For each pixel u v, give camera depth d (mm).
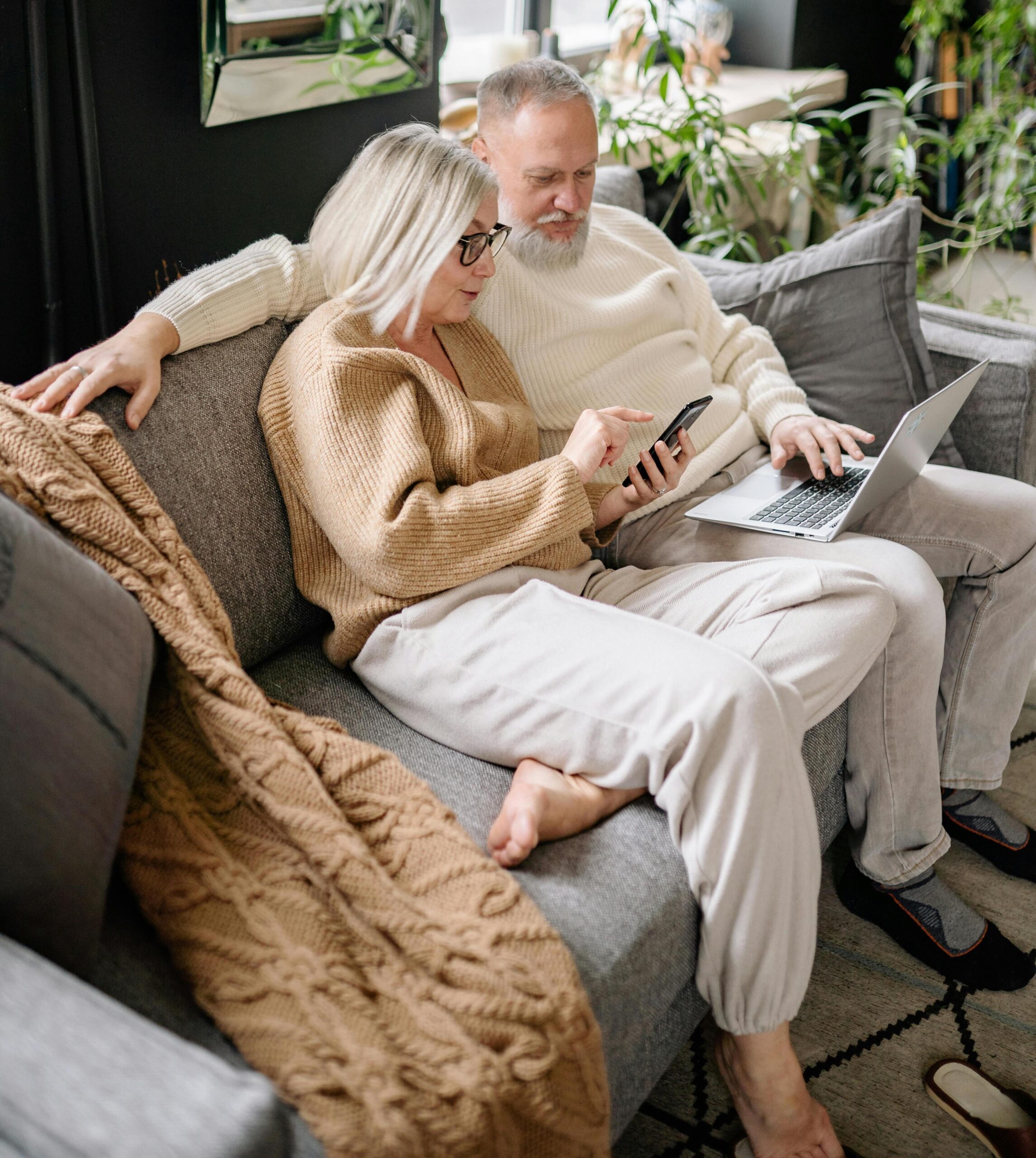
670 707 1125
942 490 1708
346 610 1350
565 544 1466
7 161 1626
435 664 1265
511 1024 874
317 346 1347
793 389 1890
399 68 2180
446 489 1417
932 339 1993
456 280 1418
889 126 4051
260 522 1390
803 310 2008
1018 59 3838
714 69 3521
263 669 1426
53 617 895
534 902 1046
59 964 845
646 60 2664
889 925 1559
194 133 1875
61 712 860
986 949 1500
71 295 1789
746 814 1086
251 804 1019
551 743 1201
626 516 1675
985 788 1693
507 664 1231
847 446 1746
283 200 2105
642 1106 1325
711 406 1801
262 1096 645
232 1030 847
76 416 1184
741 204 3072
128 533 1096
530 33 3021
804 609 1335
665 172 2750
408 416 1323
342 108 2164
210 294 1380
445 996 889
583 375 1703
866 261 1961
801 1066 1359
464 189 1355
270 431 1384
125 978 917
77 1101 632
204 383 1354
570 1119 895
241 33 1802
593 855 1129
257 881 955
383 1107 793
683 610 1410
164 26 1756
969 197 4328
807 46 3936
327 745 1071
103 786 883
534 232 1664
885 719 1456
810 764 1362
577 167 1619
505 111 1621
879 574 1475
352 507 1281
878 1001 1478
